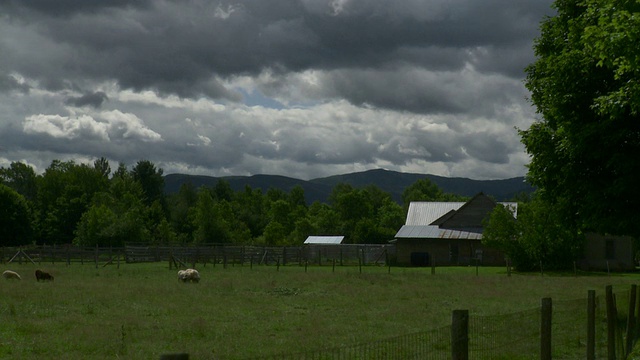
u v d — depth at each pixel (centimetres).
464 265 7869
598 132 2200
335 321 2202
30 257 6556
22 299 2656
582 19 2439
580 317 1761
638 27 1534
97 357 1509
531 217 6162
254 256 7106
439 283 4138
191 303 2673
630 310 1688
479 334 1327
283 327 2042
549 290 3647
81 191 12169
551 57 2411
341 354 1441
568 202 2589
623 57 1602
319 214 14162
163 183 15800
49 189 13488
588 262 6681
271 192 18738
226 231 9619
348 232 13462
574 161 2414
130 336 1778
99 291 3084
